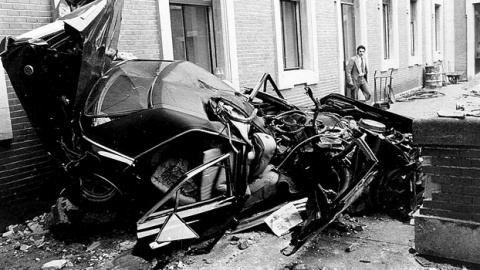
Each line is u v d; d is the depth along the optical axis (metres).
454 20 23.05
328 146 4.77
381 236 4.73
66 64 4.20
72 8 5.42
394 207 5.25
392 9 16.86
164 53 7.45
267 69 9.98
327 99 6.55
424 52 20.55
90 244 4.89
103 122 4.39
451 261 3.89
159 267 3.98
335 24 12.73
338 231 4.88
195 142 4.33
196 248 4.21
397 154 5.04
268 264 4.18
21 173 5.62
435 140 3.77
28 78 4.30
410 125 5.86
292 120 5.70
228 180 4.27
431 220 3.91
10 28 5.50
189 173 3.86
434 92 17.77
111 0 4.71
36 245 4.93
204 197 4.24
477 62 23.50
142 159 4.14
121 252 4.63
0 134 5.34
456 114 3.73
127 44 6.93
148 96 4.48
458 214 3.80
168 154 4.30
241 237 4.77
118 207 4.56
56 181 5.96
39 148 5.79
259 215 5.01
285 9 11.12
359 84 12.71
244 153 4.32
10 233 5.32
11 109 5.53
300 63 11.70
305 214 4.82
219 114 4.52
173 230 3.72
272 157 4.97
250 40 9.50
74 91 4.31
